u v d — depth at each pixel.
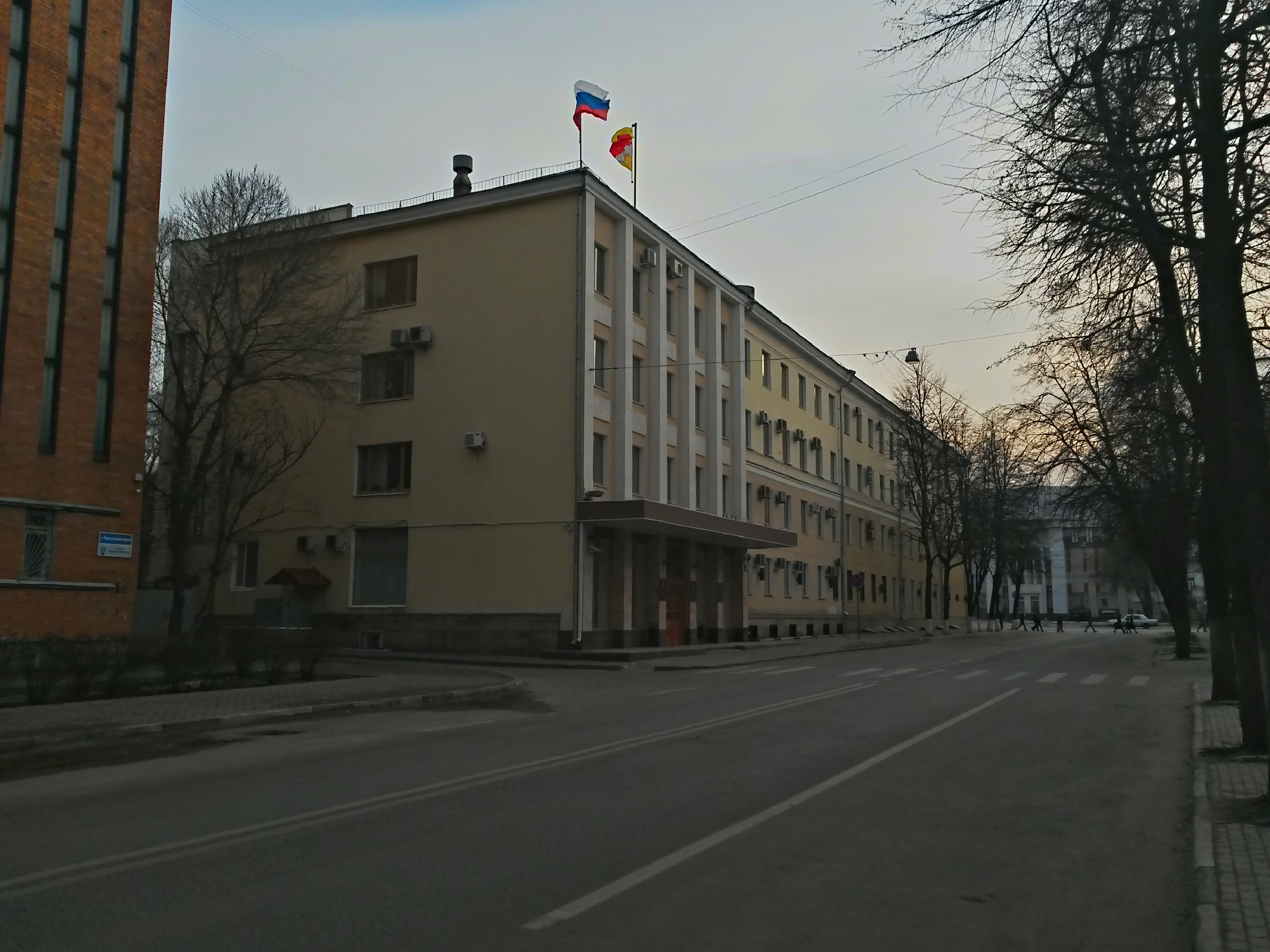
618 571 32.34
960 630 64.25
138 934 5.15
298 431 34.50
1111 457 23.06
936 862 6.84
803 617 48.62
